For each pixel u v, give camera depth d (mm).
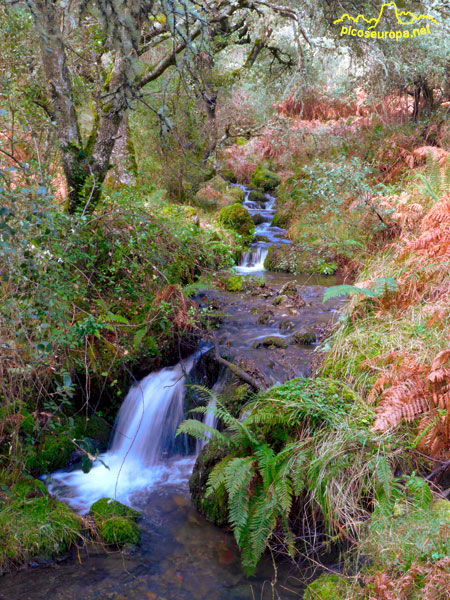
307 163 12070
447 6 8633
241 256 9305
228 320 6000
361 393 4004
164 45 9047
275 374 4633
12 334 3424
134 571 3328
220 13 5863
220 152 13117
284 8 6344
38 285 3314
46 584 3199
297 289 7125
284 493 3248
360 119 11219
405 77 9164
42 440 4398
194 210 9031
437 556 2574
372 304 5086
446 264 4672
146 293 5211
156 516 3932
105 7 3693
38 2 4035
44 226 3289
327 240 8195
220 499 3738
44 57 4859
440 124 9688
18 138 4695
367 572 2834
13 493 3674
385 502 2992
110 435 4934
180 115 9414
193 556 3473
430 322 4090
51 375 4320
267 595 3080
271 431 3822
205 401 4805
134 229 5164
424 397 3371
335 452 3385
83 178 5215
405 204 6934
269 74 10344
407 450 3408
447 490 3186
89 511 3844
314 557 3291
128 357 4922
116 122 5348
